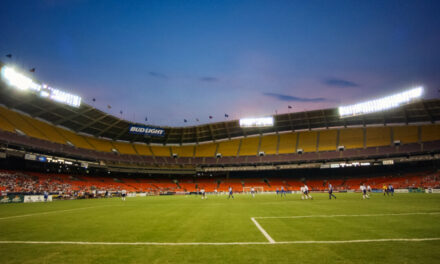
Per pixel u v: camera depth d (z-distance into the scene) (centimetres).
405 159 5269
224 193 6084
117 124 6338
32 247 768
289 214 1505
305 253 658
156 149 7375
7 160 4678
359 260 594
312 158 6116
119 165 6094
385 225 1045
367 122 6344
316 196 3769
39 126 5125
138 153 6831
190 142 7744
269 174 7325
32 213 1814
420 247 698
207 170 6806
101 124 6116
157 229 1062
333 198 3159
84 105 5172
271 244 762
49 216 1608
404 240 779
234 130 7338
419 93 4634
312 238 829
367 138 6050
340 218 1278
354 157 5706
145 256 657
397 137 5716
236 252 681
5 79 3772
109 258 645
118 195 5212
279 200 2994
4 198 3106
